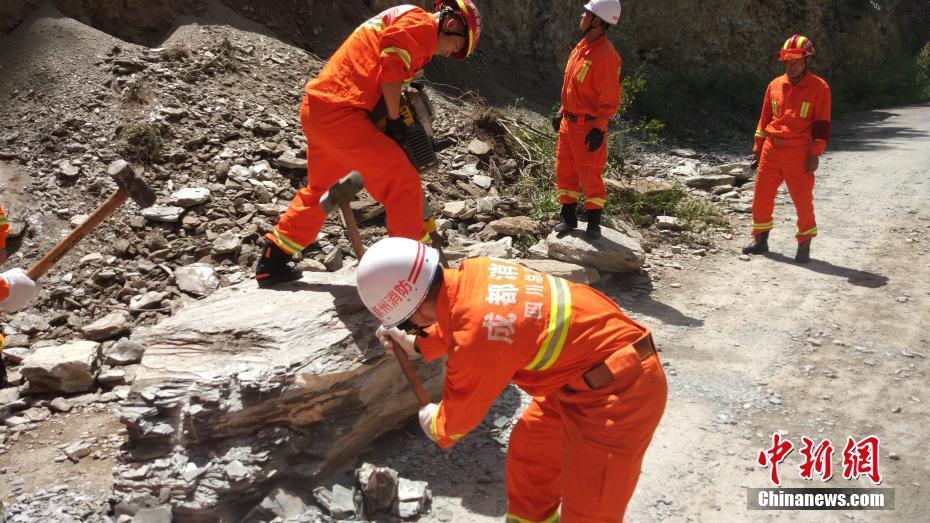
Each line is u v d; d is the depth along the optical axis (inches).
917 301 241.1
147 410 138.9
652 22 697.0
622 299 241.9
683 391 186.5
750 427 171.9
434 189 292.8
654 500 147.0
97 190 242.1
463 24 172.6
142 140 256.1
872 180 398.3
